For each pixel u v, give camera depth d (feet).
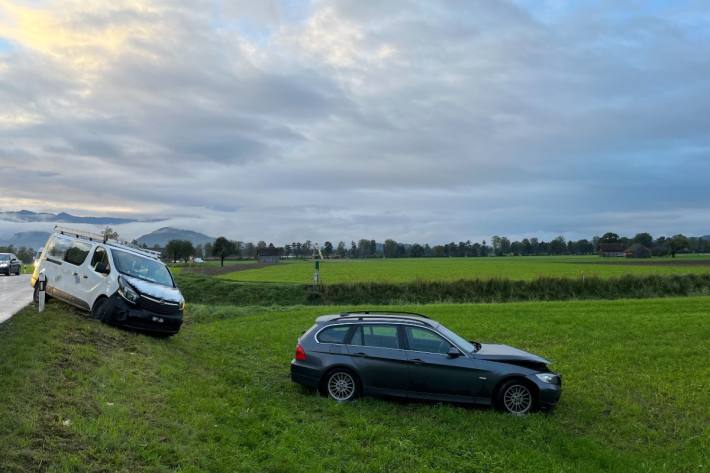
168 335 50.29
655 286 133.80
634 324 63.93
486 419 31.96
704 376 42.60
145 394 29.76
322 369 35.35
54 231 58.03
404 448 27.40
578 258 455.22
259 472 23.40
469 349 35.14
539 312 76.59
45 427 22.30
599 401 37.04
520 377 33.35
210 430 26.78
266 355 50.03
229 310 88.53
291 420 30.35
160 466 21.44
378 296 136.05
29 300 65.16
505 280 137.90
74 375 29.84
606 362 46.98
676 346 52.49
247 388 36.52
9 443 19.97
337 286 140.26
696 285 134.31
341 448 26.89
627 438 31.40
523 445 28.63
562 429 31.45
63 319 44.55
